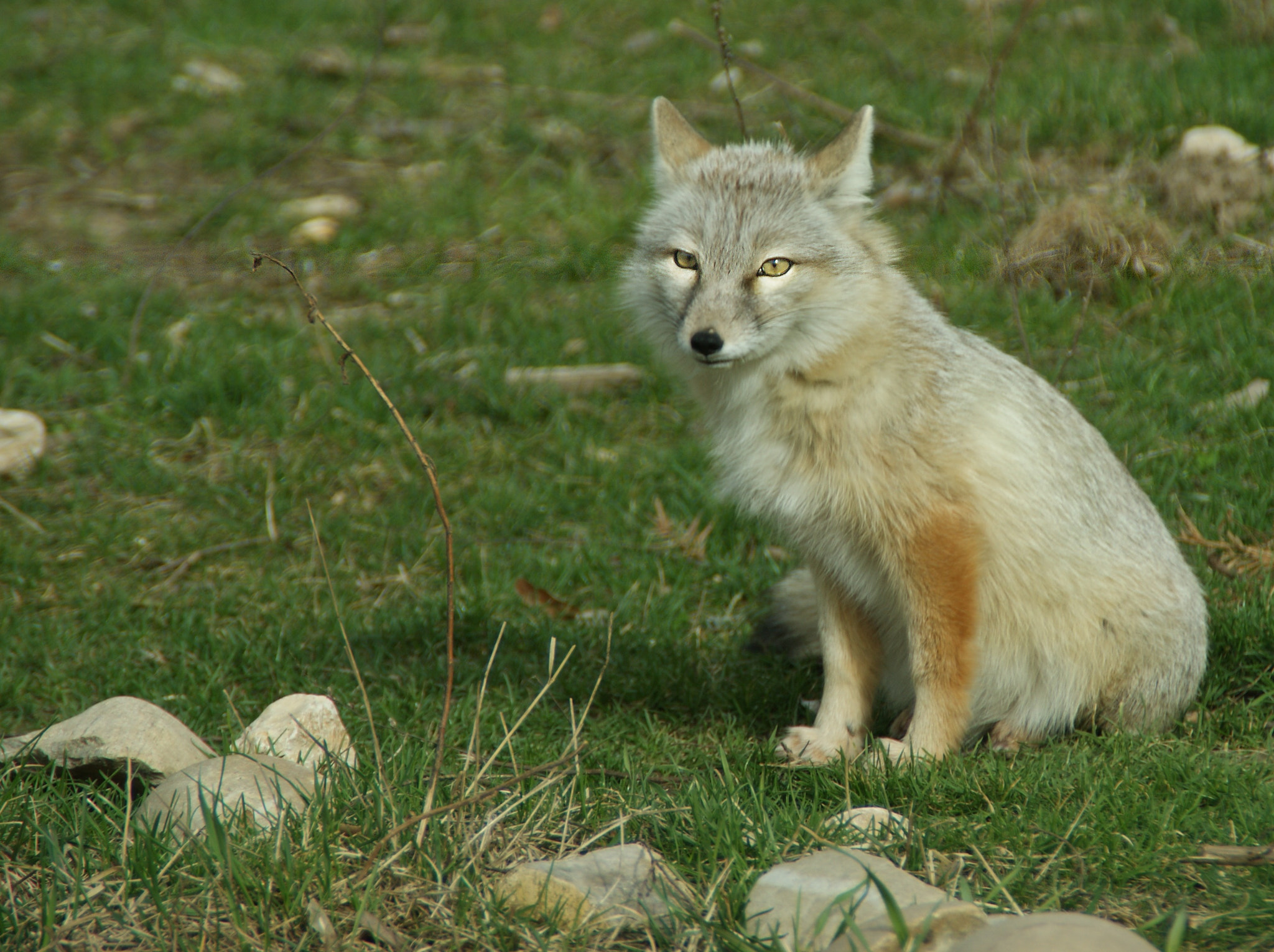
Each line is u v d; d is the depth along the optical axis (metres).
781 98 18.11
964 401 7.42
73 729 6.59
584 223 15.58
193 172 18.25
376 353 13.48
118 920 5.12
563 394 12.84
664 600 10.09
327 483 11.78
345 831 5.79
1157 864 5.46
